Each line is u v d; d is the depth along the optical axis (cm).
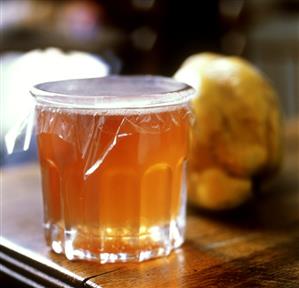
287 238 42
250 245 40
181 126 39
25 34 86
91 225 37
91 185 37
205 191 46
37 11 90
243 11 117
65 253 38
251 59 141
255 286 35
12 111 96
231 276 36
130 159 37
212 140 45
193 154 46
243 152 46
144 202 38
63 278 37
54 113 38
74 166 37
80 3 94
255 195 49
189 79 47
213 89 46
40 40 87
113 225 37
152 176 38
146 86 41
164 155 38
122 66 100
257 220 45
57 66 100
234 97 46
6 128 94
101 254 38
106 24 96
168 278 36
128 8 98
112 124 36
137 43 100
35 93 38
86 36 93
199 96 46
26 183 54
